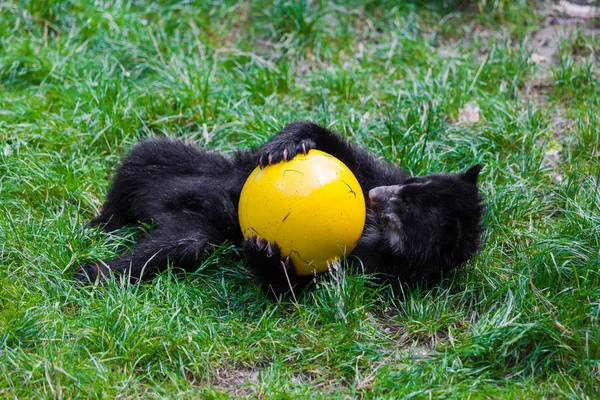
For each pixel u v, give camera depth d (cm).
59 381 1278
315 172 1474
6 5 2516
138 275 1623
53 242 1691
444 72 2355
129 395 1325
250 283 1622
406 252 1602
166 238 1650
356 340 1465
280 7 2595
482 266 1658
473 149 2006
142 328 1436
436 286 1625
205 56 2475
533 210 1842
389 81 2364
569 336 1416
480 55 2544
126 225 1806
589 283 1580
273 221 1466
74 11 2541
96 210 1844
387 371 1393
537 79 2394
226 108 2169
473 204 1638
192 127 2147
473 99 2234
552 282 1593
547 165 2011
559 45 2534
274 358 1430
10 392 1295
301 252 1479
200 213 1714
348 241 1492
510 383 1368
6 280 1555
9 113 2105
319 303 1546
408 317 1536
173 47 2470
